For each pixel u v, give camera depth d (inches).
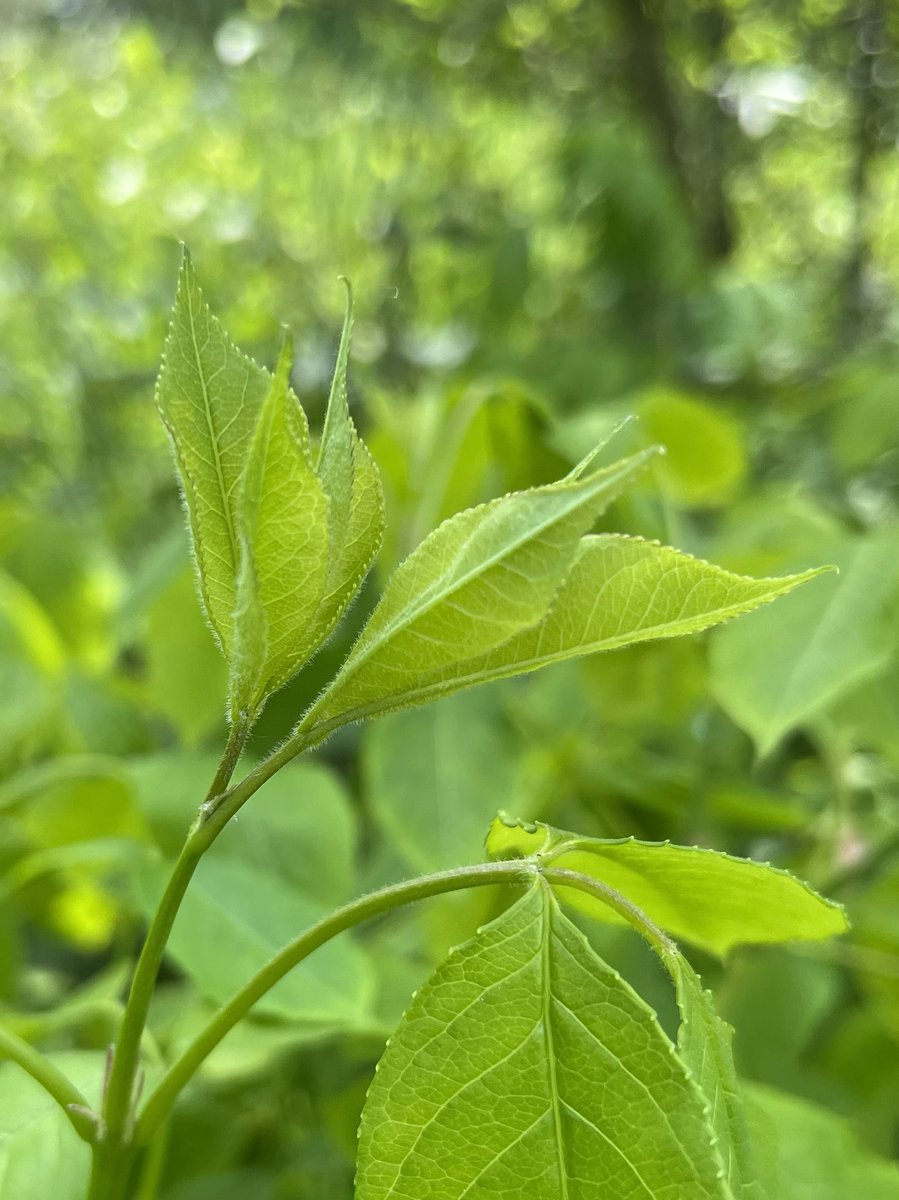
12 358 25.8
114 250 27.2
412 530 12.4
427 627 4.3
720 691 10.3
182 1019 8.9
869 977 11.3
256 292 27.0
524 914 4.4
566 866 5.0
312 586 4.3
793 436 21.5
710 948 5.4
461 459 12.2
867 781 14.0
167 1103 5.1
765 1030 11.0
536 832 4.7
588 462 4.2
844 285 30.5
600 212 24.9
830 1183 6.8
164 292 25.5
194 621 12.7
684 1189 4.0
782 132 30.9
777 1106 7.2
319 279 28.3
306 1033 8.2
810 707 10.0
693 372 24.3
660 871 4.9
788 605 10.5
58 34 30.8
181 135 29.1
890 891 10.9
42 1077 5.2
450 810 10.9
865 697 11.5
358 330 27.2
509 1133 4.2
